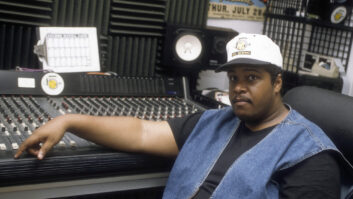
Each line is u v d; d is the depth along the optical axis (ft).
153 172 5.20
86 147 4.74
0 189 4.18
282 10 10.44
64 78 6.52
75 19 7.93
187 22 9.07
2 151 4.22
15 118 5.11
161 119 5.82
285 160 4.14
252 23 10.36
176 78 7.43
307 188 3.95
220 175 4.49
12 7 7.26
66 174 4.43
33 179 4.29
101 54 7.70
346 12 10.17
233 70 4.46
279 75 4.50
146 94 7.06
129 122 4.99
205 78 9.34
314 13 10.00
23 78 6.22
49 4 7.64
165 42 7.97
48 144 4.32
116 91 6.87
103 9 8.10
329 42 11.08
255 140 4.50
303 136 4.29
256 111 4.43
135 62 8.63
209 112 5.22
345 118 4.54
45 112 5.49
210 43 8.24
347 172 4.24
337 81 10.09
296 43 10.19
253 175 4.17
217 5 9.68
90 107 6.02
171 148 5.13
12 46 7.44
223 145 4.69
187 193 4.61
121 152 4.84
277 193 4.15
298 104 5.11
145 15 8.50
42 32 6.91
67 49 7.09
